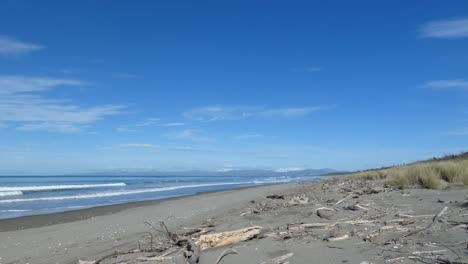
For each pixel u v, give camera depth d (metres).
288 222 8.24
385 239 5.68
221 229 8.14
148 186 49.44
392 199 10.84
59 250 7.94
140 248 7.06
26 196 29.48
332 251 5.22
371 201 10.74
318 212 9.06
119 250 7.31
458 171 15.48
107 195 30.23
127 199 25.50
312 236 6.30
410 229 6.20
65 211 17.12
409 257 4.64
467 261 4.30
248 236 6.42
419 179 15.52
